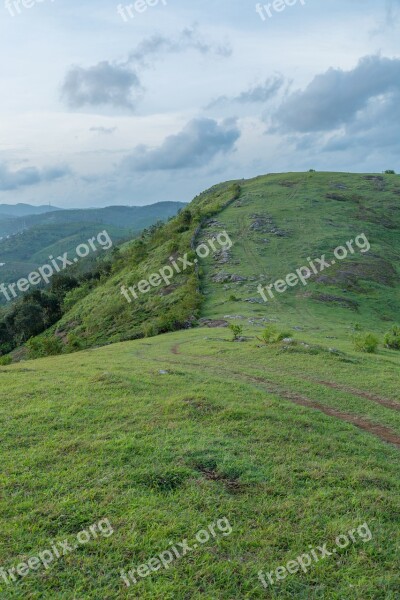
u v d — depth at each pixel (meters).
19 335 87.94
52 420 13.98
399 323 54.94
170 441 12.48
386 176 130.75
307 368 24.91
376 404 18.84
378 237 85.50
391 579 7.88
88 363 26.45
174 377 20.14
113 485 10.12
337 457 12.52
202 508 9.48
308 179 126.44
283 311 53.16
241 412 15.10
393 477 11.64
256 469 11.23
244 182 146.62
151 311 60.53
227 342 35.00
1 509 9.12
